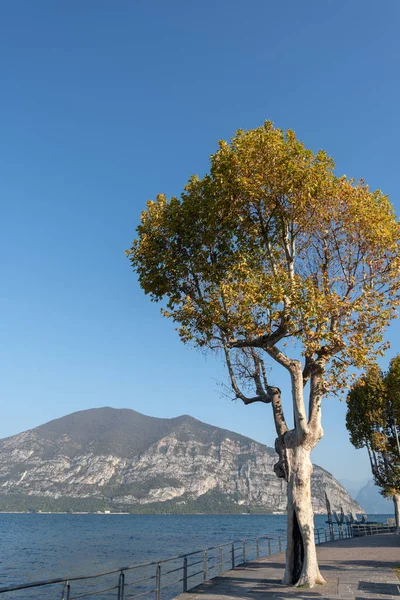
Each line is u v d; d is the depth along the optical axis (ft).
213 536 314.96
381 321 52.49
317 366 55.57
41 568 138.41
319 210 55.11
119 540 276.82
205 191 56.70
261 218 56.70
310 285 50.39
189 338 57.57
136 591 89.30
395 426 133.28
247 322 52.54
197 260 58.90
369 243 55.52
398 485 132.16
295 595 43.60
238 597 43.19
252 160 52.85
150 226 61.72
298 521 50.60
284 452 54.29
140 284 61.46
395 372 133.39
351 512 174.50
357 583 49.78
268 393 60.34
